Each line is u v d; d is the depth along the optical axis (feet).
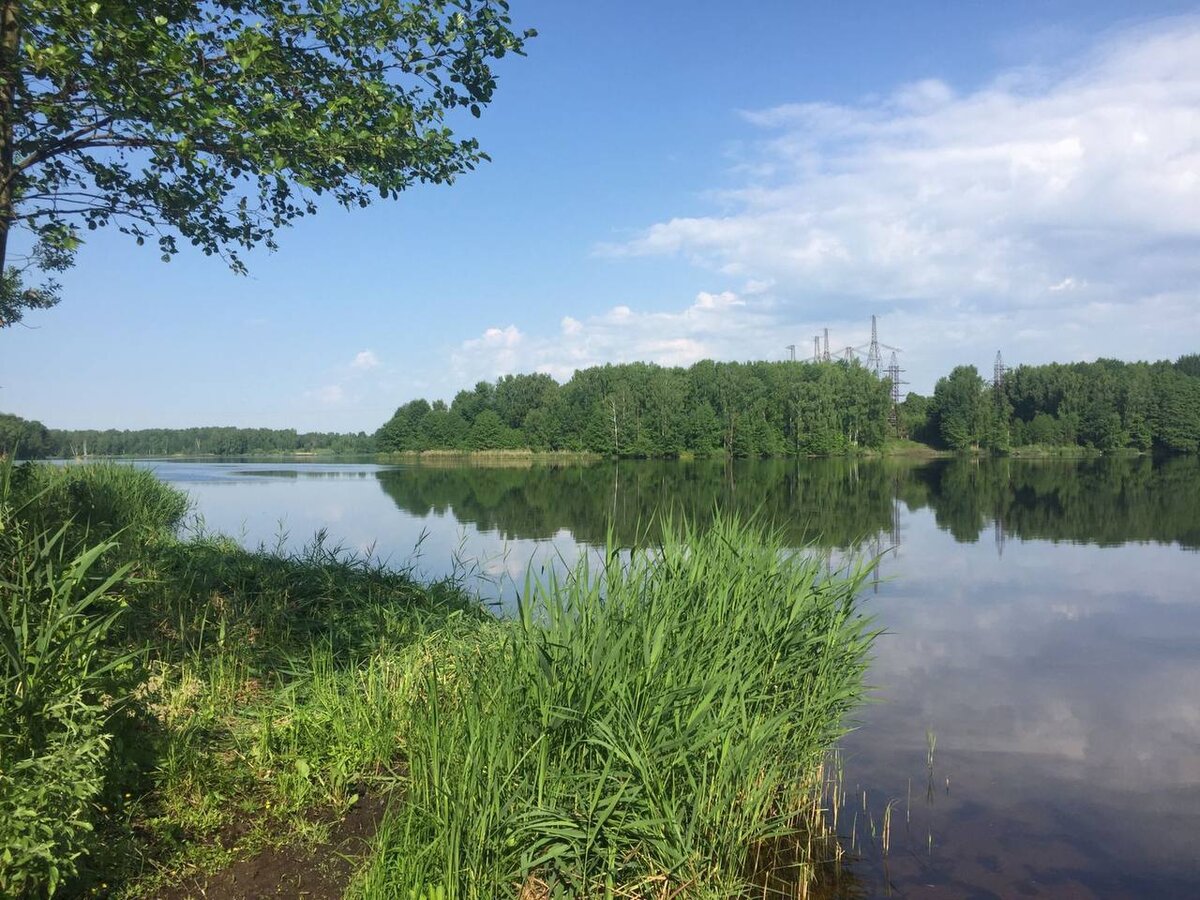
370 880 11.71
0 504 13.55
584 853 13.01
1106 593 40.45
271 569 30.45
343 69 21.81
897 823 17.13
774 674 17.58
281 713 17.58
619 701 14.07
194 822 13.50
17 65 17.40
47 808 10.50
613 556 18.21
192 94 18.75
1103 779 19.39
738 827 14.56
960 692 25.57
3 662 11.64
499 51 22.65
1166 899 14.43
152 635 21.15
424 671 19.24
